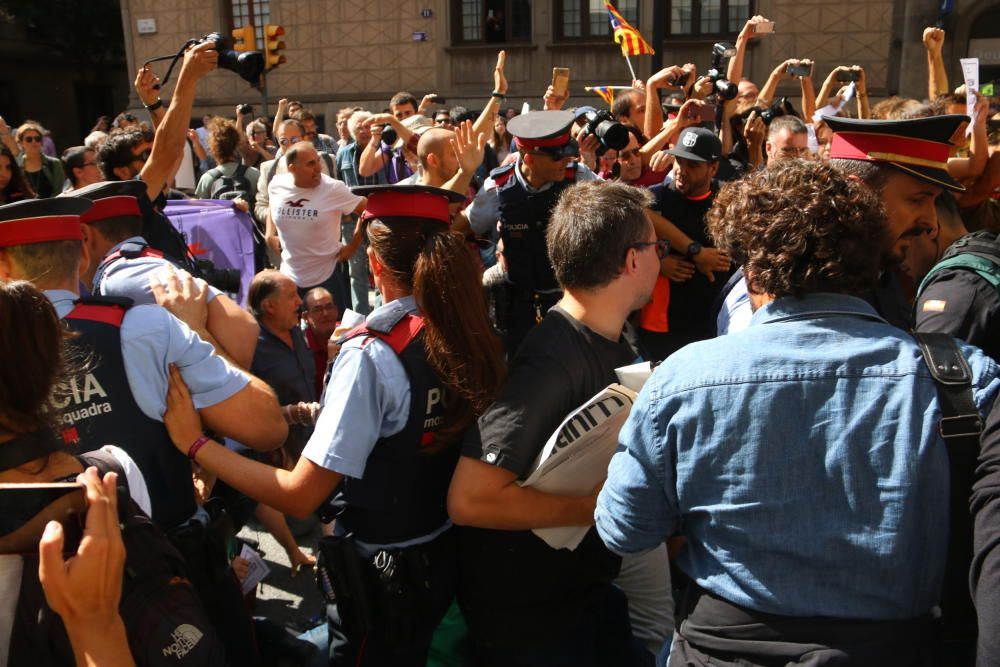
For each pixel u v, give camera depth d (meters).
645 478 1.42
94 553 1.22
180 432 1.91
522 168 3.53
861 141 2.12
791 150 4.04
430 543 2.04
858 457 1.25
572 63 15.71
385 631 1.94
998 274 2.01
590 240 1.82
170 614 1.38
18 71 24.33
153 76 3.75
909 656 1.26
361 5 16.34
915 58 11.48
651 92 4.86
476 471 1.79
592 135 4.61
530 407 1.79
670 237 3.68
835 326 1.33
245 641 2.11
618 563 2.08
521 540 1.94
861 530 1.24
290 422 2.99
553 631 2.00
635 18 15.45
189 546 1.92
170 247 3.23
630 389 1.75
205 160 9.91
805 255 1.35
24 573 1.29
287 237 5.52
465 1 16.03
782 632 1.30
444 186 3.85
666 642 1.78
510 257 3.57
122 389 1.84
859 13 14.07
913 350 1.30
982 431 1.23
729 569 1.33
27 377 1.36
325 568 1.95
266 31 10.65
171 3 17.14
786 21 14.39
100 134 6.98
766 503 1.28
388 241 1.98
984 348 2.02
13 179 4.89
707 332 3.82
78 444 1.79
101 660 1.24
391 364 1.92
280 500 1.89
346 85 16.69
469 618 2.07
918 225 2.15
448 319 1.87
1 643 1.29
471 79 16.19
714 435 1.32
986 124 3.37
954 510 1.24
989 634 1.14
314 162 5.43
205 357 1.95
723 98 4.60
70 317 1.85
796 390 1.29
